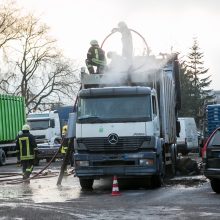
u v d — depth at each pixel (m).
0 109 35.56
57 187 18.14
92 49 19.17
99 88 16.98
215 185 15.31
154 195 15.06
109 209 12.35
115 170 16.53
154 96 17.30
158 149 17.05
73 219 10.95
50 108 70.69
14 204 13.51
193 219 10.60
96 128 16.64
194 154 42.59
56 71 69.94
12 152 37.09
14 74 67.56
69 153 19.16
